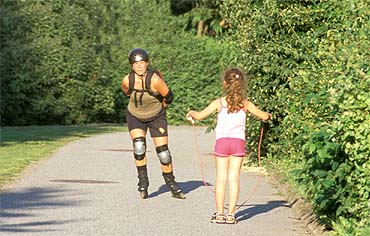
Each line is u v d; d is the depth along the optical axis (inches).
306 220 769.6
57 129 2276.1
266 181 1090.7
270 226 758.5
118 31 2778.1
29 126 2495.1
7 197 916.0
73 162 1294.3
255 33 1199.6
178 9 2940.5
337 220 688.4
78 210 834.2
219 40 1437.0
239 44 1261.1
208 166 1298.0
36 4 2561.5
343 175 652.1
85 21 2628.0
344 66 694.5
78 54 2566.4
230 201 775.1
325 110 727.1
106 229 734.5
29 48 2500.0
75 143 1706.4
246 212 840.3
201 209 852.0
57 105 2544.3
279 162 1187.3
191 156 1475.1
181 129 2427.4
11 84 2490.2
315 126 735.1
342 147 647.8
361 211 648.4
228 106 773.9
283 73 1155.3
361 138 626.8
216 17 2891.2
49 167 1213.7
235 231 732.7
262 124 1197.7
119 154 1451.8
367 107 634.2
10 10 2517.2
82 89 2578.7
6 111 2504.9
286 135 1119.0
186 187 1027.3
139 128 933.2
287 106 1080.2
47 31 2546.8
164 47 2741.1
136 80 932.6
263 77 1198.3
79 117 2600.9
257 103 1200.8
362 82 639.1
